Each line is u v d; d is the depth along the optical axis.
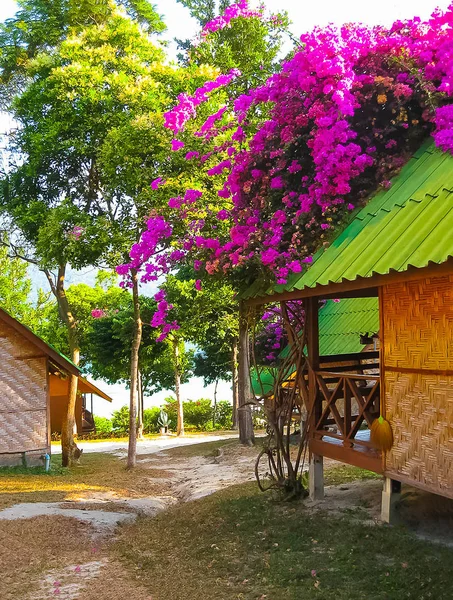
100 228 14.19
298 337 8.04
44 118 15.89
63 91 15.12
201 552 6.22
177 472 14.45
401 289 6.01
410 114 7.17
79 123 15.44
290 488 7.94
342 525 6.46
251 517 7.26
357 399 6.90
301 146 7.64
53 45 18.12
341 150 6.98
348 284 5.86
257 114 12.68
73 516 7.99
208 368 31.28
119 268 9.55
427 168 6.54
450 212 5.40
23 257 18.33
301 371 7.91
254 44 18.97
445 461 5.42
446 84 6.71
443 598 4.47
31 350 14.75
